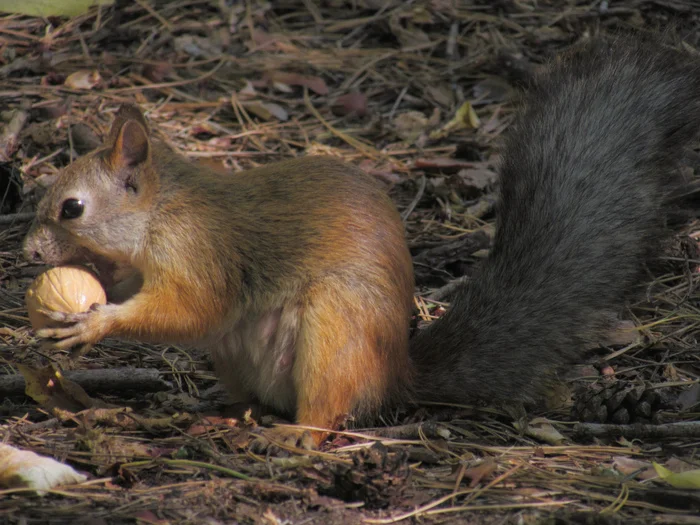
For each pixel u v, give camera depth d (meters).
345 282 7.95
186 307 8.14
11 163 12.03
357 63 15.78
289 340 8.10
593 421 8.20
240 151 13.48
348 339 7.88
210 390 9.05
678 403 8.48
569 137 9.40
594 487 6.91
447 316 8.98
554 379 8.76
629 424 8.03
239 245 8.16
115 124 8.62
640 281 9.12
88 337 7.87
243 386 8.73
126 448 7.25
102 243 8.16
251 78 15.26
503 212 9.30
